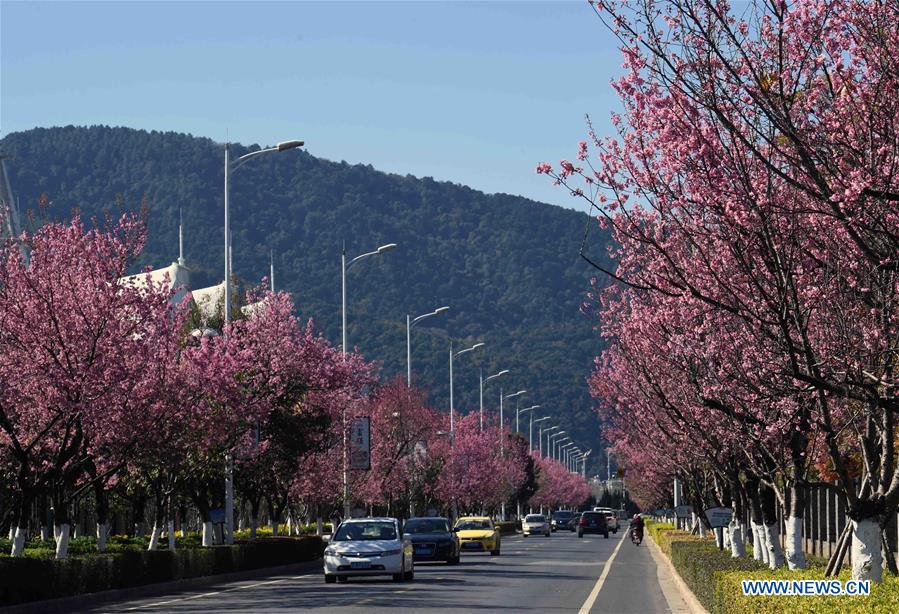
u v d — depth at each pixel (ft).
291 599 102.17
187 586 125.90
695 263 54.03
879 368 51.44
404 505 275.59
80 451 116.37
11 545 144.56
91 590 105.19
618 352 106.11
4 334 106.73
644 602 100.42
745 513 130.00
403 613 87.56
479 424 376.68
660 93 46.57
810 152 44.04
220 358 130.72
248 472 159.63
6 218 117.70
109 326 109.40
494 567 163.32
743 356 60.54
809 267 51.44
